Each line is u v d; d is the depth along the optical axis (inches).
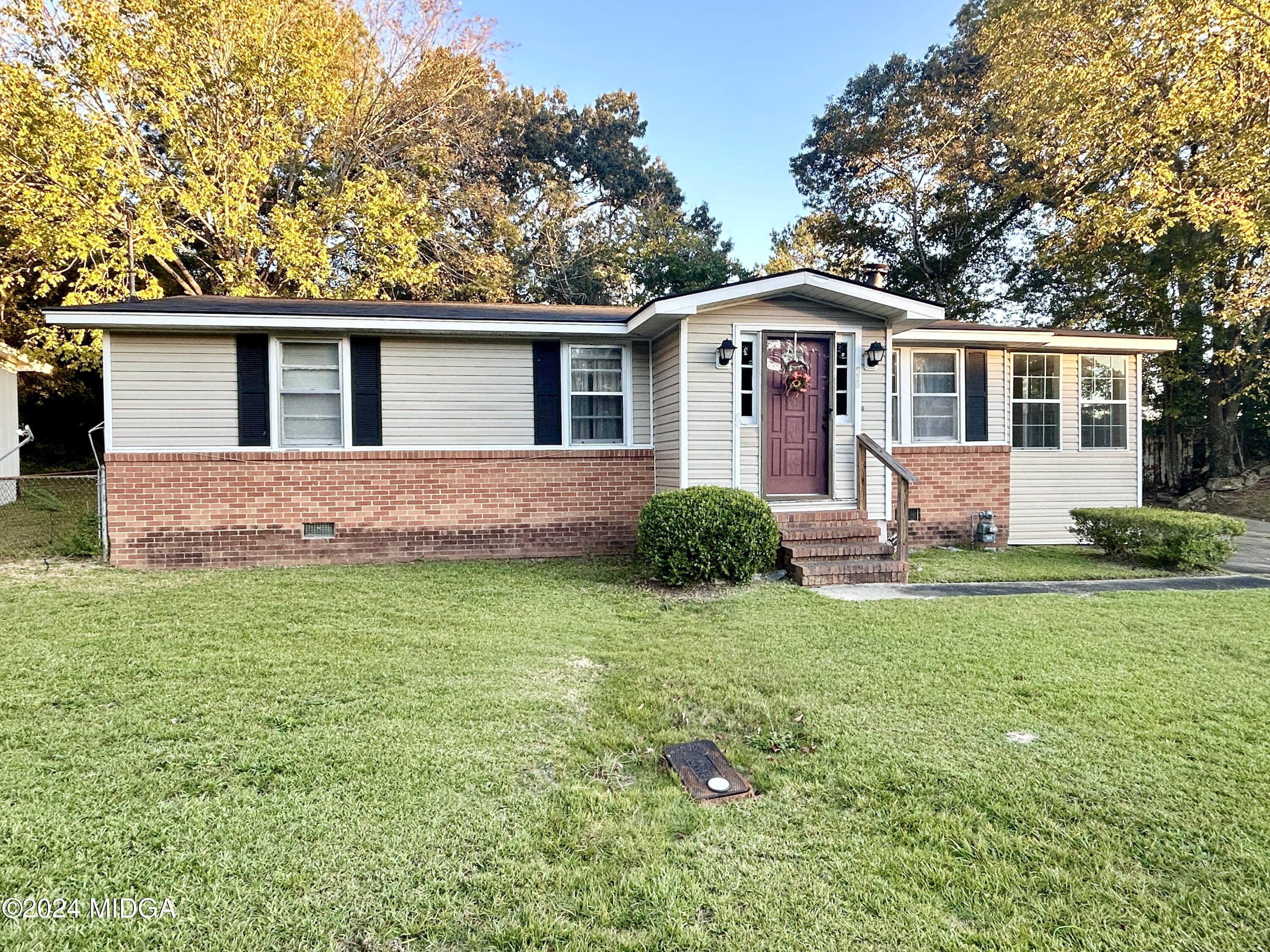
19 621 202.7
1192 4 483.2
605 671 166.1
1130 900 83.4
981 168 791.1
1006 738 128.0
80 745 122.3
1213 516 322.7
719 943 76.4
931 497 378.3
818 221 946.7
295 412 318.3
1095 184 625.9
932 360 381.1
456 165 803.4
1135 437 414.6
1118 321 681.6
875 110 893.2
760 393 311.1
